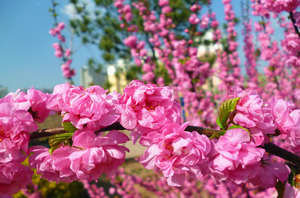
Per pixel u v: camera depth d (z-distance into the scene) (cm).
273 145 17
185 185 78
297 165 17
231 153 14
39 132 16
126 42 73
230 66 92
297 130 16
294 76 72
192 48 71
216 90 105
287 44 40
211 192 73
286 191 16
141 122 14
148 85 15
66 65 78
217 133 15
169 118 15
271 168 16
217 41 92
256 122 15
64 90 16
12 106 15
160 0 88
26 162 75
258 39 72
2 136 15
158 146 14
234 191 64
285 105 16
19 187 16
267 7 32
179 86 89
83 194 95
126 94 15
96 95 15
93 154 14
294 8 30
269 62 73
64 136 15
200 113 73
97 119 14
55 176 16
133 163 122
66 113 15
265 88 93
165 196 83
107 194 94
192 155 14
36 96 16
